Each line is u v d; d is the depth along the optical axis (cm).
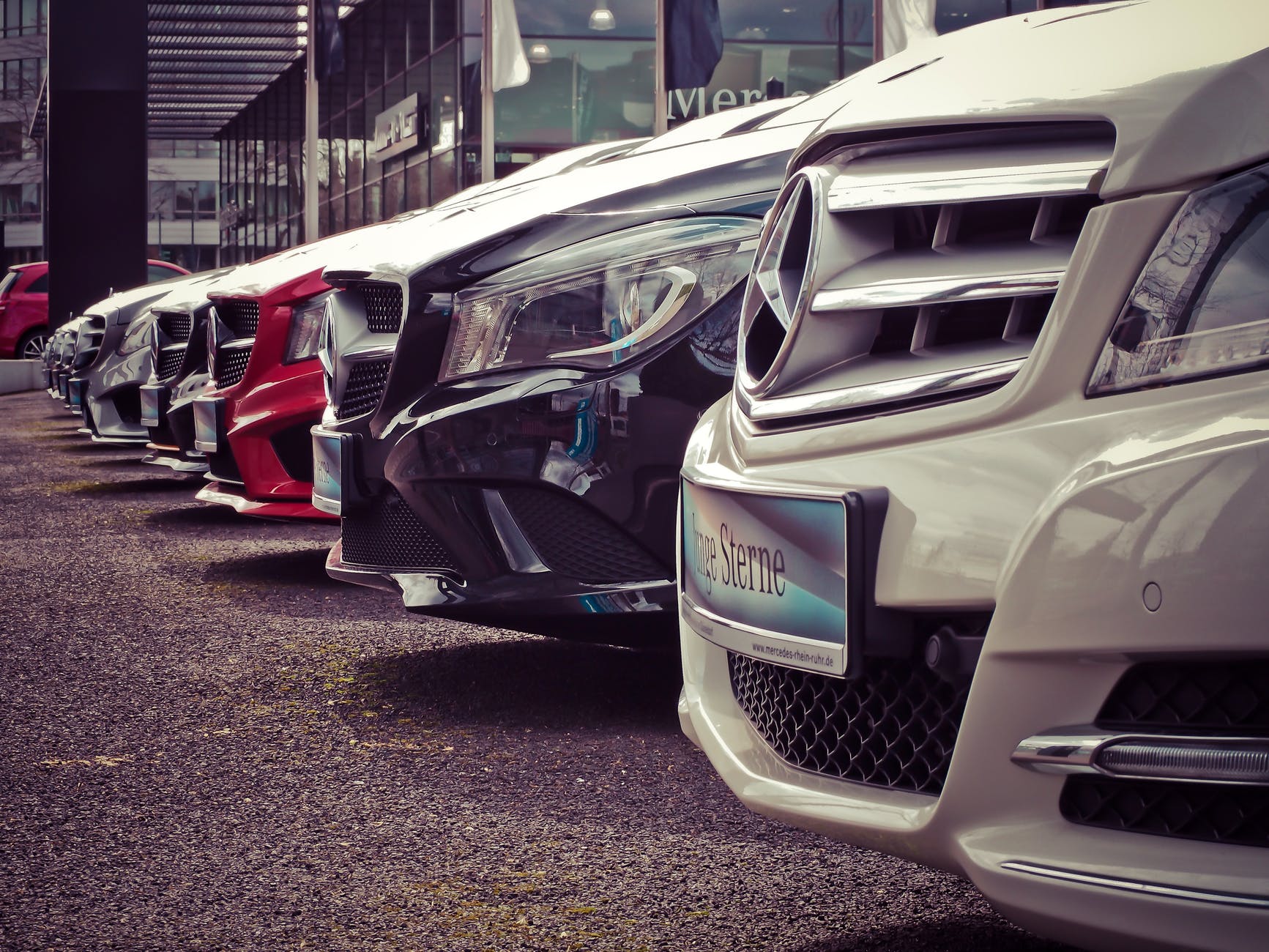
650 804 273
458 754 310
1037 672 146
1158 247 147
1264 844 132
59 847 253
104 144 2150
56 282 2155
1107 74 163
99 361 924
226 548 647
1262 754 130
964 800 154
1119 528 138
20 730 336
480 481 317
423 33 2316
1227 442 131
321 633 448
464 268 328
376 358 357
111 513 784
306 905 224
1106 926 140
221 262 4219
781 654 186
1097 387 148
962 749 153
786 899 224
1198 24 161
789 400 191
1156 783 140
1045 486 149
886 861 241
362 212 2722
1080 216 162
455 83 2181
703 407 304
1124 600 137
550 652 414
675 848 249
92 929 214
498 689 368
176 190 7712
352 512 353
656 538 304
